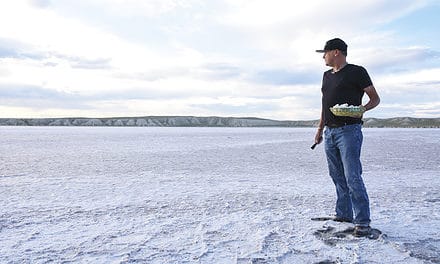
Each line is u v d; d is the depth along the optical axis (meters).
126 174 9.62
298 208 5.45
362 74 3.93
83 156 15.27
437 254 3.38
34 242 3.80
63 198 6.27
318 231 4.11
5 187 7.45
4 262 3.23
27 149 19.44
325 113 4.22
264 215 4.99
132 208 5.48
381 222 4.53
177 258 3.34
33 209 5.39
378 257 3.31
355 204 3.98
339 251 3.46
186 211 5.27
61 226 4.44
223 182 8.23
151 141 29.88
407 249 3.50
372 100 3.92
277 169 10.88
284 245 3.67
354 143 3.95
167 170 10.53
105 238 3.94
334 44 4.05
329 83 4.12
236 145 24.19
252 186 7.63
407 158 14.41
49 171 10.20
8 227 4.39
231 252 3.49
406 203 5.77
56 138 35.16
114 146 22.56
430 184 7.85
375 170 10.51
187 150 19.14
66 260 3.29
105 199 6.19
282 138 37.44
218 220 4.72
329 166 4.43
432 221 4.58
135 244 3.74
